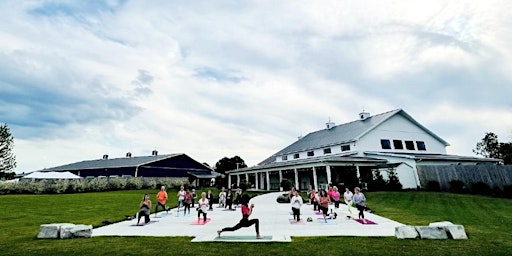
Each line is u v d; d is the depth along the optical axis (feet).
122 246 24.53
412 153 112.78
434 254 20.90
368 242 25.07
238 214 51.65
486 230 30.42
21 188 90.68
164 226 37.47
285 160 142.20
